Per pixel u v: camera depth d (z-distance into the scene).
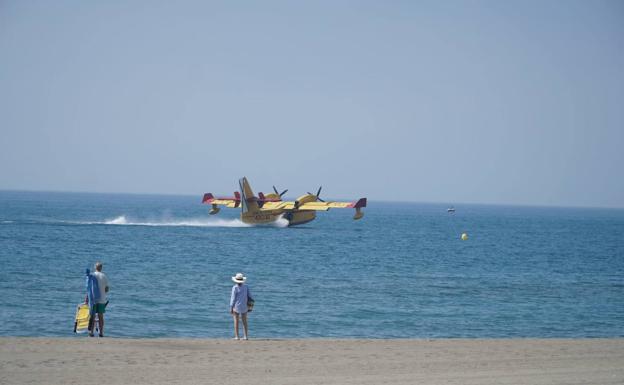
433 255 118.50
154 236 143.38
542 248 146.00
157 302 56.62
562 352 34.25
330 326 48.66
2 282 66.69
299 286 70.25
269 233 163.75
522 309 59.06
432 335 46.66
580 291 73.88
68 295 59.34
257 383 25.69
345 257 108.00
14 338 34.62
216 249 115.69
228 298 60.41
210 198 174.12
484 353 33.47
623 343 38.12
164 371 27.38
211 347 33.62
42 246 112.25
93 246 115.38
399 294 66.06
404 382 26.41
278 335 45.03
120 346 33.00
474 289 72.19
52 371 26.88
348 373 27.97
